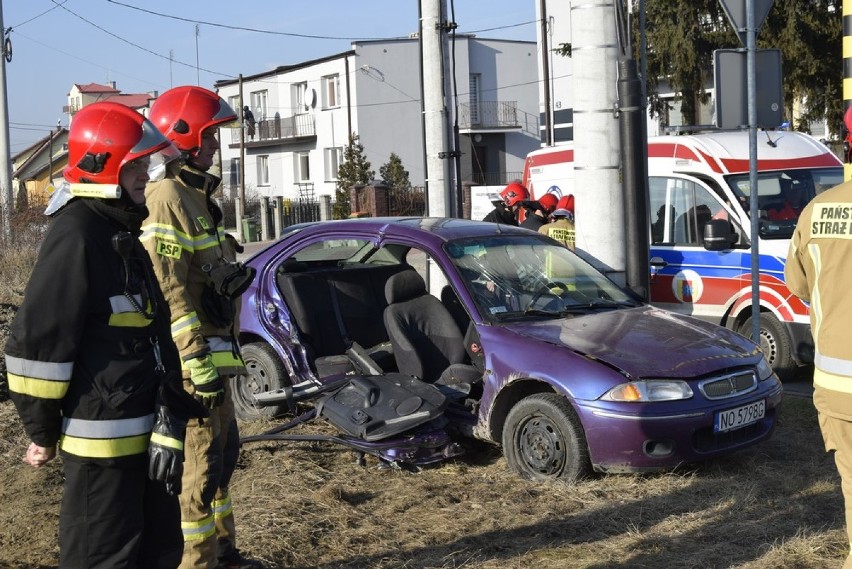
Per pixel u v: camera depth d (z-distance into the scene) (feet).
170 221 13.35
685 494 18.24
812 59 56.08
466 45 163.02
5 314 41.65
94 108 10.99
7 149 74.64
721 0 23.76
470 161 165.58
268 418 23.81
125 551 10.68
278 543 15.84
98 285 10.53
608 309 21.91
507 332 20.10
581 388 18.43
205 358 13.08
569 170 39.58
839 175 31.73
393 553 15.71
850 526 12.22
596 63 24.84
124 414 10.62
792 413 23.82
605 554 15.55
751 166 24.12
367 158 159.63
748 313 30.09
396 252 25.73
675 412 18.21
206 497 13.60
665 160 32.76
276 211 120.37
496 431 20.11
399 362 21.85
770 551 15.44
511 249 22.66
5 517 17.67
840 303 12.03
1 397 26.35
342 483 19.27
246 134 185.47
